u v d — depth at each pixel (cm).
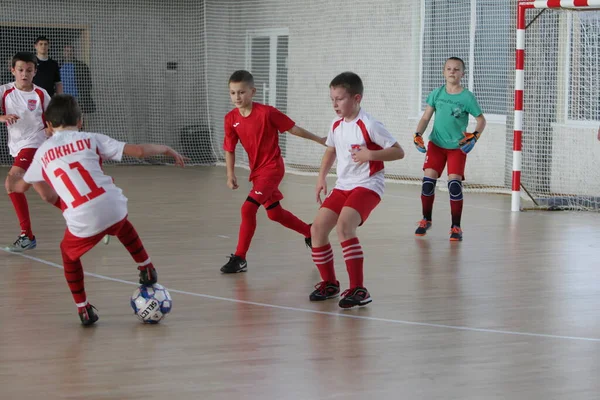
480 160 1130
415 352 392
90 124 1527
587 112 1009
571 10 916
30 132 639
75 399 326
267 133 577
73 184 407
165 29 1565
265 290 521
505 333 427
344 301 473
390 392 336
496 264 607
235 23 1564
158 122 1578
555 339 416
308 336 418
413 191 1077
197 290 519
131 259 609
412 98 1223
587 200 942
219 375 356
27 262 600
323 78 1384
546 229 771
